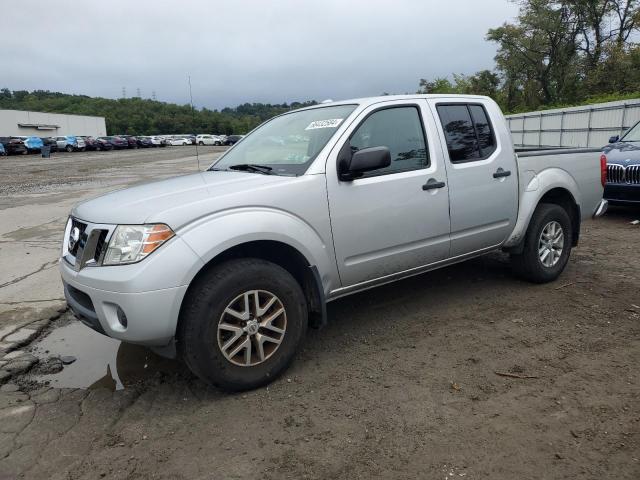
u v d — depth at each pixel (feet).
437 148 13.83
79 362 12.82
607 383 10.50
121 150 190.60
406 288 17.11
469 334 13.24
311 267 11.40
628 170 25.93
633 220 27.35
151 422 9.89
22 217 35.35
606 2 121.60
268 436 9.23
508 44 137.90
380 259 12.80
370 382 11.01
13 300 17.30
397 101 13.53
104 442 9.29
